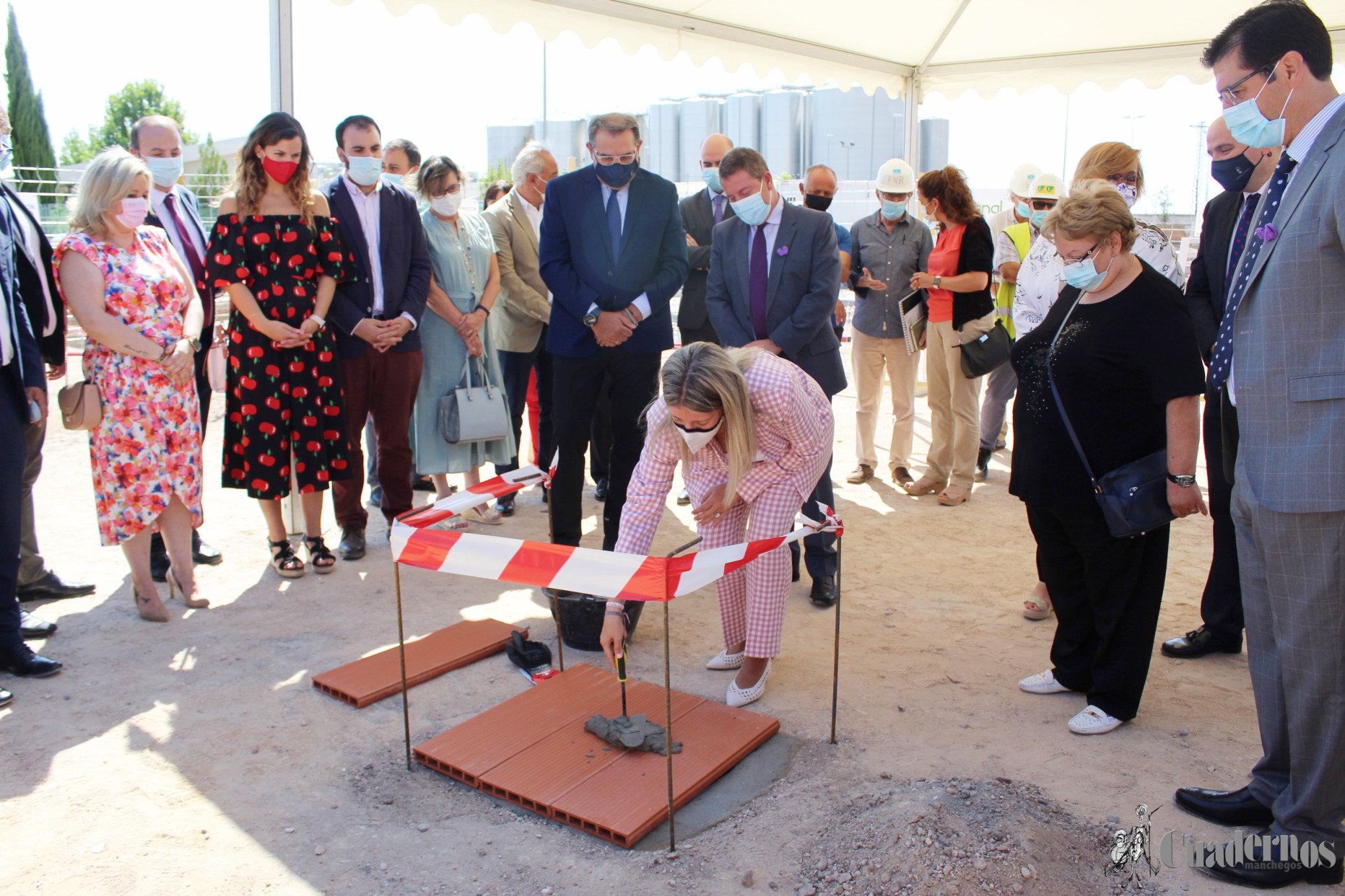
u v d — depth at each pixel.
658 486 3.21
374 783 3.03
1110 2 6.65
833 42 7.54
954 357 6.05
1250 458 2.40
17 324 3.68
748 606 3.50
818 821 2.78
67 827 2.77
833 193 6.52
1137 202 3.74
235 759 3.16
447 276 5.39
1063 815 2.76
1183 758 3.12
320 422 4.71
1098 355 3.05
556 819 2.81
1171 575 4.97
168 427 4.21
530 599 4.67
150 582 4.29
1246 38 2.33
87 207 3.99
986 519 5.93
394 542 2.96
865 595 4.71
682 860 2.62
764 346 4.46
